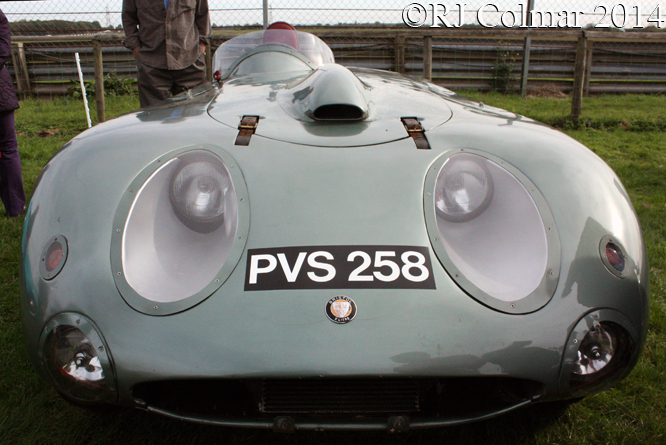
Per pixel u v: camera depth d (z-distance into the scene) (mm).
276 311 955
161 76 3045
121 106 6652
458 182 1173
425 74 5594
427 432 1276
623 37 5770
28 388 1405
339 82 1408
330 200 1102
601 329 1021
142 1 2879
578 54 5523
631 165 3941
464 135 1300
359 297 963
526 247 1086
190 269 1053
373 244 1033
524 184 1166
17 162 2721
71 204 1127
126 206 1105
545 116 5926
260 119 1374
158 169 1171
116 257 1043
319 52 2490
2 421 1276
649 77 8750
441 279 1011
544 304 1009
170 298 999
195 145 1228
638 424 1288
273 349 928
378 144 1251
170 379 946
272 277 993
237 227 1070
